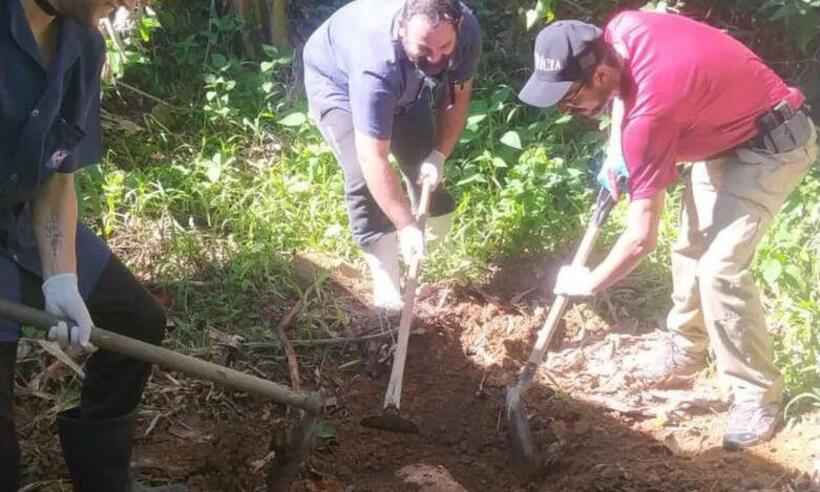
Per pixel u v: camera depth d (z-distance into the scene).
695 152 3.81
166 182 5.51
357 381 4.57
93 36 2.84
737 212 3.83
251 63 6.55
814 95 6.36
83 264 3.11
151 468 3.90
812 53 6.50
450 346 4.74
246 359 4.57
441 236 5.11
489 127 5.81
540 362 4.30
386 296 4.82
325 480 3.95
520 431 4.08
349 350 4.70
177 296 4.80
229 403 4.31
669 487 3.83
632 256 3.71
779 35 6.56
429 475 3.92
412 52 3.95
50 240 2.96
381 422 4.24
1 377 2.80
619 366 4.58
